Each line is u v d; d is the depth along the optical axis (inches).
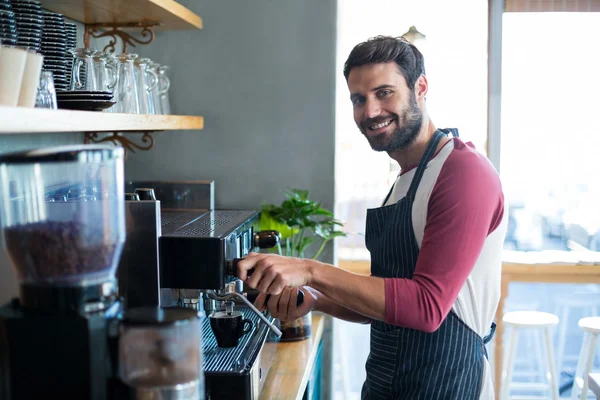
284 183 104.5
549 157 116.1
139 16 83.5
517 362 128.5
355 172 117.0
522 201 117.5
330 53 102.0
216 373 59.9
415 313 57.6
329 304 73.9
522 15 113.7
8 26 48.3
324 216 104.5
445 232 58.4
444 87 114.8
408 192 64.1
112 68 71.1
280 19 102.3
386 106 63.8
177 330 40.8
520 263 119.4
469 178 59.1
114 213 43.1
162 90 89.6
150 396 40.9
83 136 88.2
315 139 103.5
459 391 64.1
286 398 68.5
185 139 104.8
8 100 43.6
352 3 113.3
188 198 96.3
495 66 114.4
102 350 40.5
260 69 103.1
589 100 114.9
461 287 59.2
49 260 40.2
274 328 61.7
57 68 61.6
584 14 113.7
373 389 68.3
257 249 89.5
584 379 119.3
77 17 83.7
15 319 39.9
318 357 96.3
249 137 104.2
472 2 113.3
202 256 58.9
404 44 64.2
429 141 65.7
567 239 118.0
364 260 118.9
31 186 42.0
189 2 102.6
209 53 103.3
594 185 116.3
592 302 121.6
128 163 105.7
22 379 40.2
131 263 56.3
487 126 115.3
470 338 65.1
